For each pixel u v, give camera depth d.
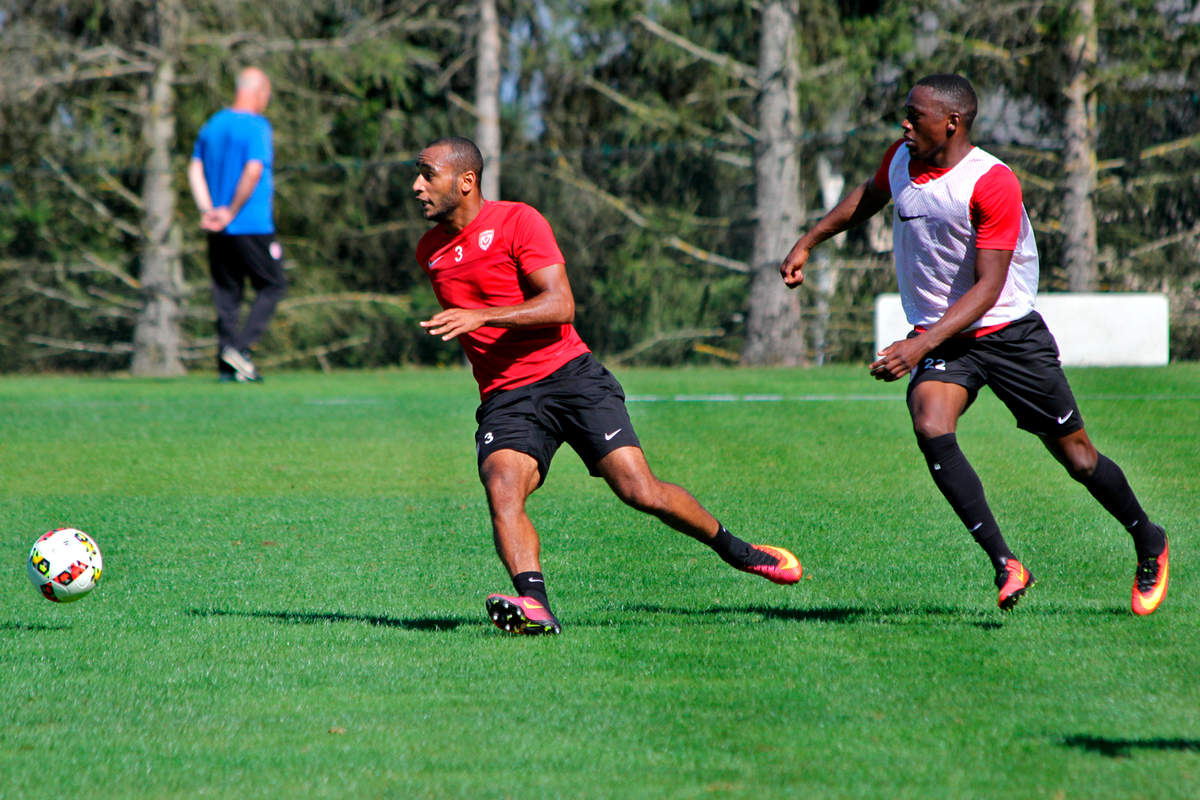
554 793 11.44
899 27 85.94
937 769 11.91
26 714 14.04
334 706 14.30
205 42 90.62
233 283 62.06
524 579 17.77
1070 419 18.56
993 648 16.66
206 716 13.94
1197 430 41.19
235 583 22.05
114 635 17.97
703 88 95.19
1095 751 12.38
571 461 37.78
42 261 95.62
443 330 17.34
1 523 28.17
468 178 18.33
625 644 17.09
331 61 93.44
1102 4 84.62
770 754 12.41
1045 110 87.62
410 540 26.14
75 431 44.41
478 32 92.38
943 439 18.41
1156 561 18.69
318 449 40.03
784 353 87.38
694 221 94.81
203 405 52.75
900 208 18.84
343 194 101.12
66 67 91.62
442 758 12.45
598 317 95.50
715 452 38.19
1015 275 18.69
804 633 17.66
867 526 26.89
